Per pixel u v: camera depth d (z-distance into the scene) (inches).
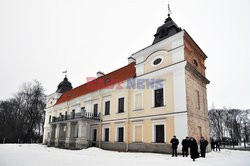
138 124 855.1
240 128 2593.5
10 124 2096.5
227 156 657.6
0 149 915.4
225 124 2625.5
